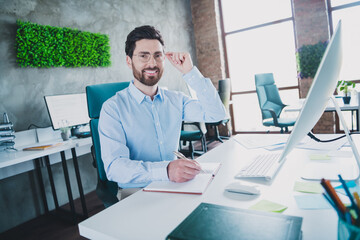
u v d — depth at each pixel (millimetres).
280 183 779
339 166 853
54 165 2654
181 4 5039
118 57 3600
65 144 2156
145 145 1224
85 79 3098
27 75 2520
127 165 942
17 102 2434
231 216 576
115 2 3598
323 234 505
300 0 4207
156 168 892
